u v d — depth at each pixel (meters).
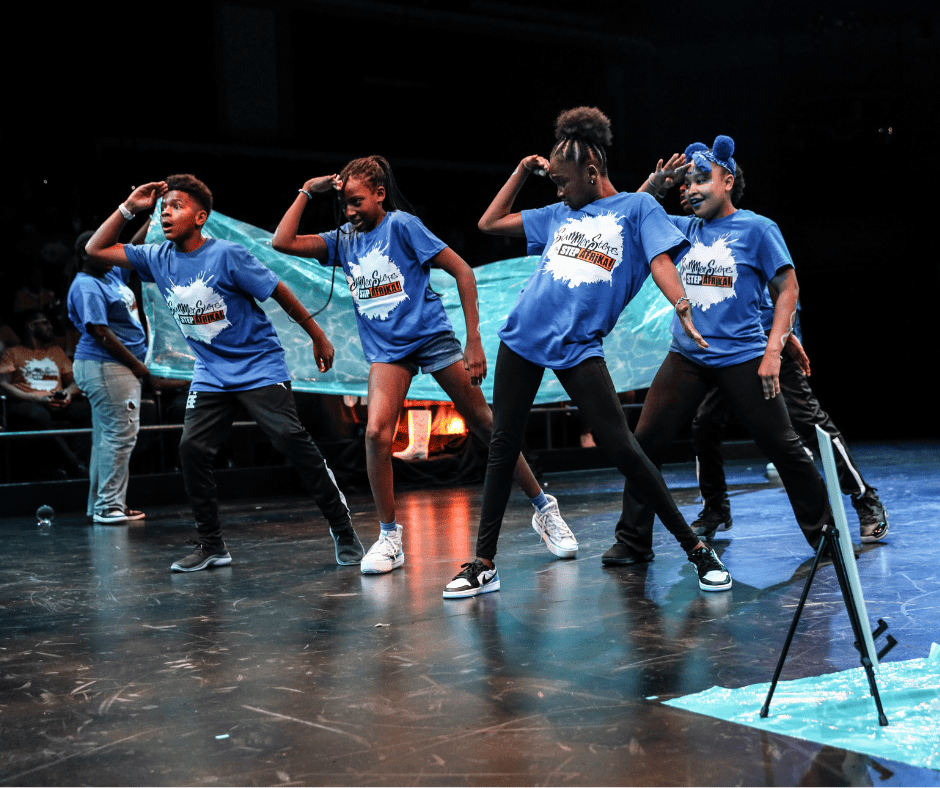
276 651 2.54
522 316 3.07
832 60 13.33
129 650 2.62
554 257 3.07
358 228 3.58
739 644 2.39
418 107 13.46
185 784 1.65
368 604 3.08
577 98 14.35
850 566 1.84
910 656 2.21
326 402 7.52
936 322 12.91
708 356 3.38
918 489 5.57
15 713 2.08
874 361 13.22
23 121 10.84
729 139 3.37
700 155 3.38
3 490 6.52
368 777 1.64
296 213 3.65
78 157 11.10
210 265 3.73
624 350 6.73
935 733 1.72
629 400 9.02
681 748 1.70
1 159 10.47
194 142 11.80
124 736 1.91
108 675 2.37
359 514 5.78
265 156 12.32
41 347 7.61
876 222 13.16
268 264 6.52
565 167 3.05
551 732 1.82
